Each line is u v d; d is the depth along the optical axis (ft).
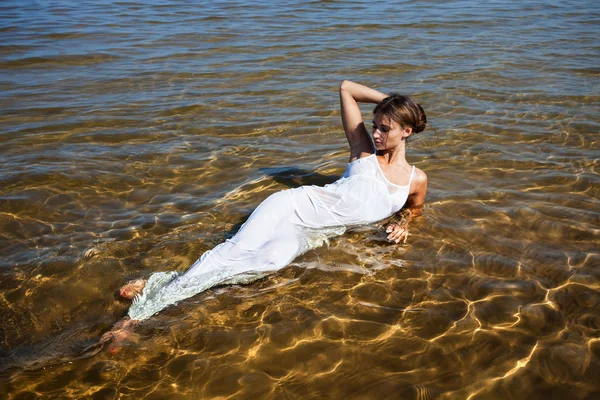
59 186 16.21
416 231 14.12
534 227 14.10
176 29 35.14
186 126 20.90
